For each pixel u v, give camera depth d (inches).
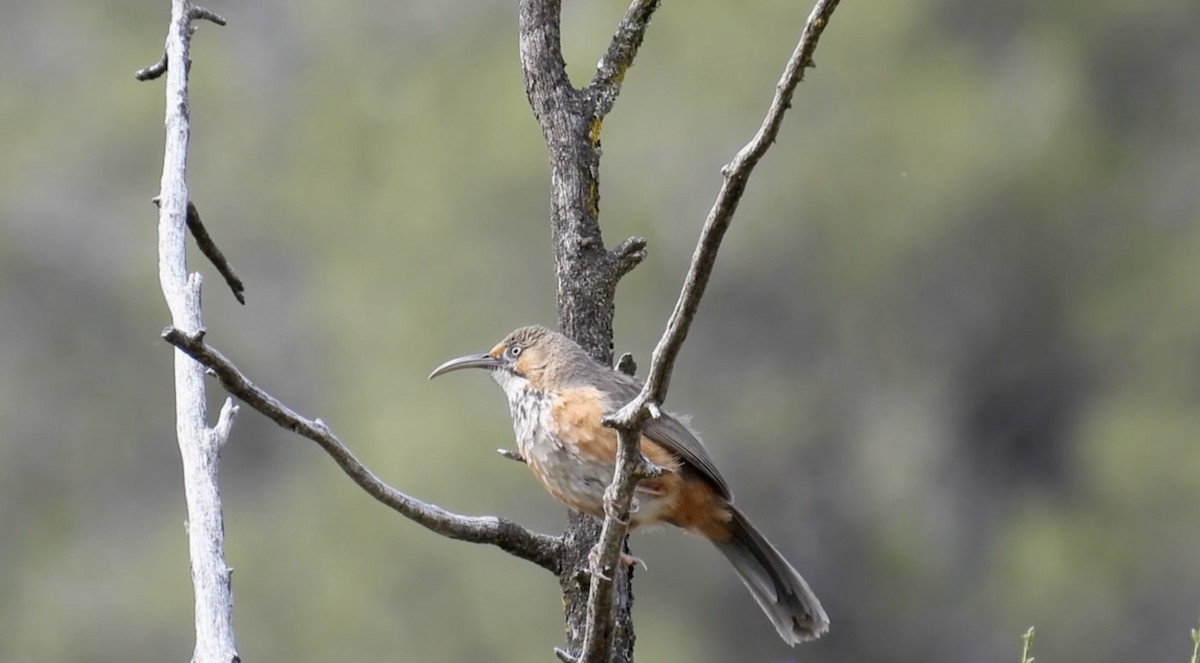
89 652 707.4
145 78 220.2
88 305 808.9
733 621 669.9
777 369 779.4
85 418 792.3
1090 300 842.8
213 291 789.9
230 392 160.7
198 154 853.8
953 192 792.9
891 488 782.5
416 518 183.2
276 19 929.5
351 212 814.5
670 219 737.6
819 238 777.6
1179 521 778.2
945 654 773.9
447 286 743.7
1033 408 833.5
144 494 786.2
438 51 880.9
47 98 868.0
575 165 215.6
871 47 789.2
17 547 759.1
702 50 750.5
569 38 767.1
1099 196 862.5
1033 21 876.0
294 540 666.8
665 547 670.5
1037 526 796.6
